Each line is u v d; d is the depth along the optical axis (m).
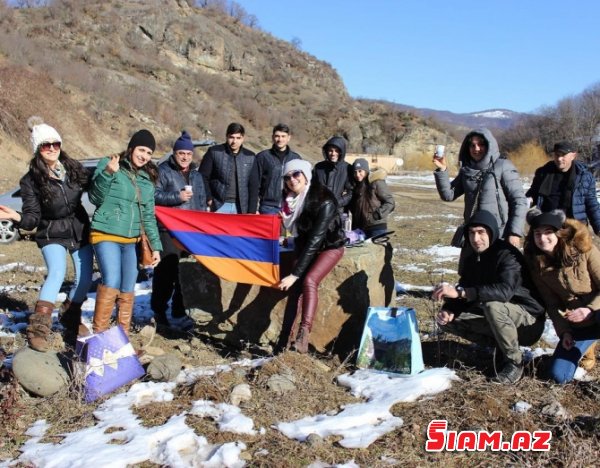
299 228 5.38
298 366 4.96
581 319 4.71
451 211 22.58
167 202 6.28
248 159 7.48
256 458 3.79
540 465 3.76
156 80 66.75
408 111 87.19
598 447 3.89
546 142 69.00
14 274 9.48
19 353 4.90
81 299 5.65
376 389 4.76
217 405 4.43
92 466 3.68
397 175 59.66
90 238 5.33
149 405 4.52
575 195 6.60
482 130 5.82
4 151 25.39
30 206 5.23
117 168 5.02
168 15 80.69
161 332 6.44
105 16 71.44
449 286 4.92
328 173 7.38
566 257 4.78
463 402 4.50
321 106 84.62
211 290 6.04
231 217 5.65
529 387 4.75
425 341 6.09
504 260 4.93
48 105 33.69
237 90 77.69
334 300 5.57
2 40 42.47
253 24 102.81
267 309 5.86
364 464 3.76
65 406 4.57
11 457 3.91
